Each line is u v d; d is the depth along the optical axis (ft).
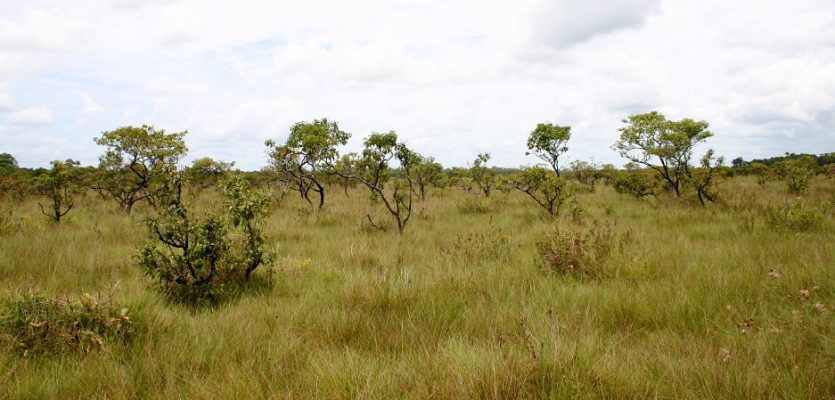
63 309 12.32
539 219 40.22
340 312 14.38
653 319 13.43
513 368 9.13
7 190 64.64
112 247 27.22
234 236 19.24
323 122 69.87
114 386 9.59
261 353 11.29
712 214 37.50
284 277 19.81
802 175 59.72
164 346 11.35
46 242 26.58
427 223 39.14
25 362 10.43
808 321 11.67
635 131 55.11
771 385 8.73
